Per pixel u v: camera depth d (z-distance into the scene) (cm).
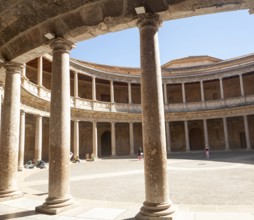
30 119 3056
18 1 874
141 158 3241
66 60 912
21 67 1105
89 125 4175
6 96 1053
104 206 847
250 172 1584
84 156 4031
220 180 1339
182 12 763
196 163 2322
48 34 896
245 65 4038
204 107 4256
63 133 850
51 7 876
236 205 819
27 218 723
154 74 747
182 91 4456
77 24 870
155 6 760
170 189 1142
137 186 1266
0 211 803
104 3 812
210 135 4581
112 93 4031
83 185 1336
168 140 4250
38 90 2631
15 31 992
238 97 4041
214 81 4675
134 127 4600
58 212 763
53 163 827
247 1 718
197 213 725
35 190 1204
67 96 891
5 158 1004
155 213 653
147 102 734
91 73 3803
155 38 769
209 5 736
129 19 794
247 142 3850
